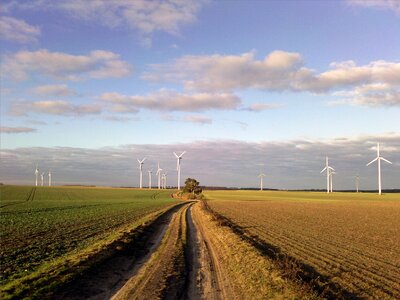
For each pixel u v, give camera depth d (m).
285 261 20.19
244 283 17.55
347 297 15.15
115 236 30.67
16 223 43.91
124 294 15.55
